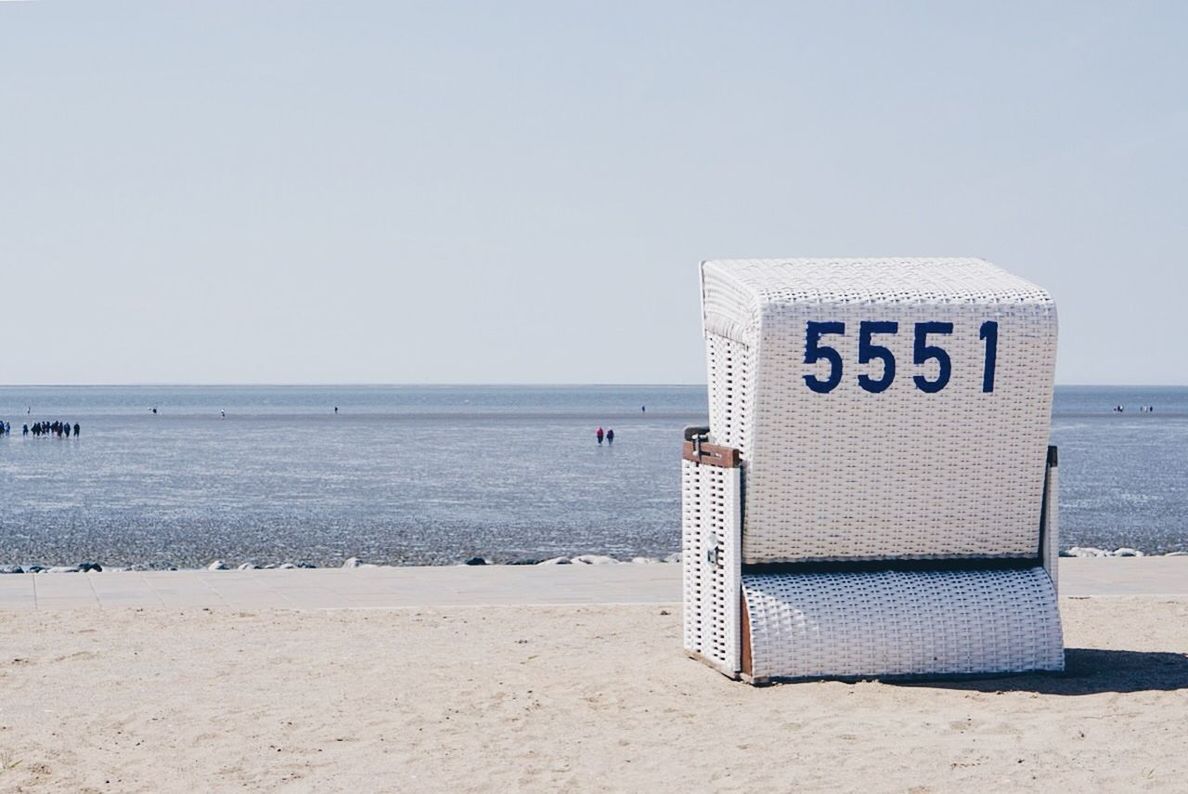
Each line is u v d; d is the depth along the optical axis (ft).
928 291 26.13
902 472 26.17
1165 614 34.83
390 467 166.81
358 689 25.32
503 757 20.54
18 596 38.01
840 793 18.39
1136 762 19.62
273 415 490.08
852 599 25.71
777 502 25.79
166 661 28.02
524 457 192.34
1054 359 26.43
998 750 20.35
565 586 40.70
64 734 21.91
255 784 19.22
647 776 19.40
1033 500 26.96
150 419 429.79
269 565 58.29
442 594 38.81
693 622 28.22
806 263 28.07
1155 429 326.24
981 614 26.03
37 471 158.81
